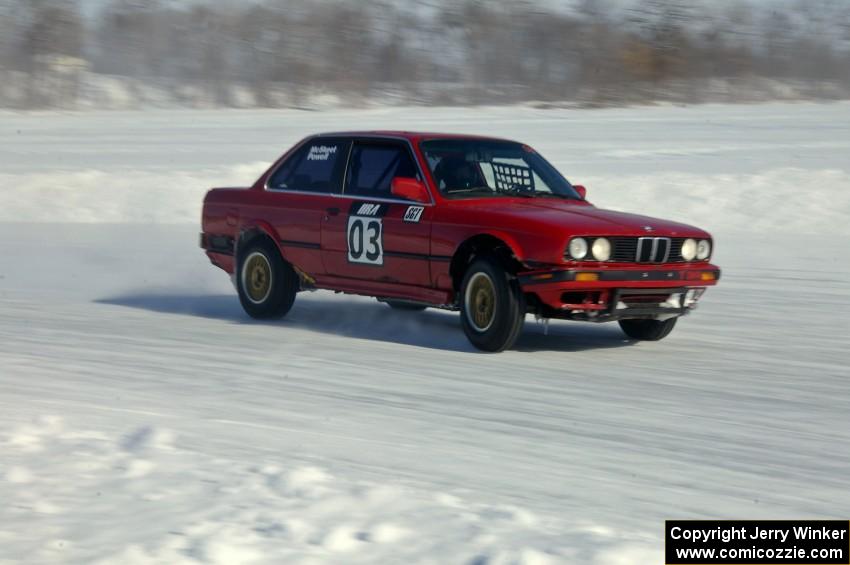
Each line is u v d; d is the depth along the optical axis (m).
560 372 7.90
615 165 27.28
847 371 8.16
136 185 24.11
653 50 62.84
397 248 8.95
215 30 67.00
